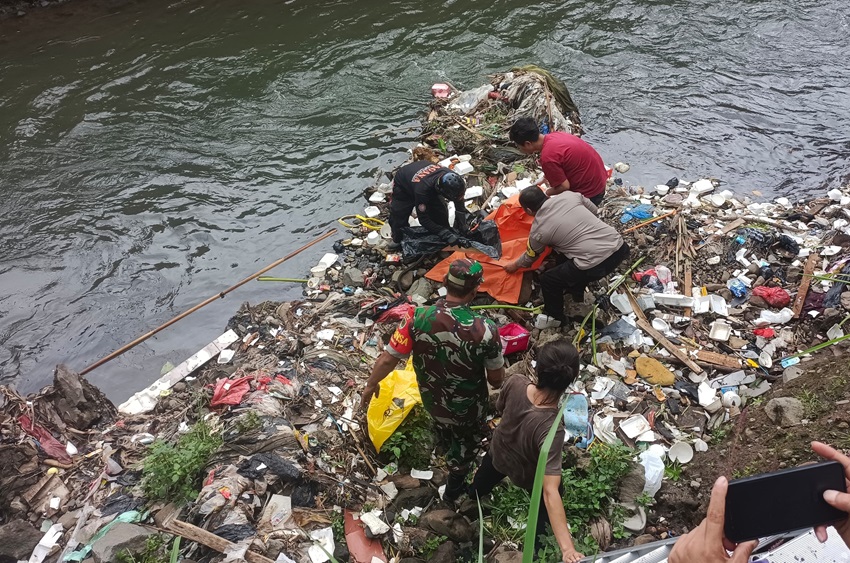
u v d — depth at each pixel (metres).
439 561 3.67
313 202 7.14
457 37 9.72
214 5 10.80
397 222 5.90
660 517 3.96
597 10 10.16
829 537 1.77
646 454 4.23
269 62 9.34
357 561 3.73
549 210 4.77
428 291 5.75
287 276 6.32
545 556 3.54
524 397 3.14
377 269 6.15
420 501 4.05
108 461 4.39
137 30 10.16
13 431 4.61
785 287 5.54
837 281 5.36
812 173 7.17
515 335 5.03
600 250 4.66
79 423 4.80
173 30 10.15
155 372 5.54
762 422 4.30
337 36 9.87
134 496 4.08
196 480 4.06
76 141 8.01
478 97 8.09
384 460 4.30
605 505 3.96
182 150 7.87
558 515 2.90
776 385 4.72
